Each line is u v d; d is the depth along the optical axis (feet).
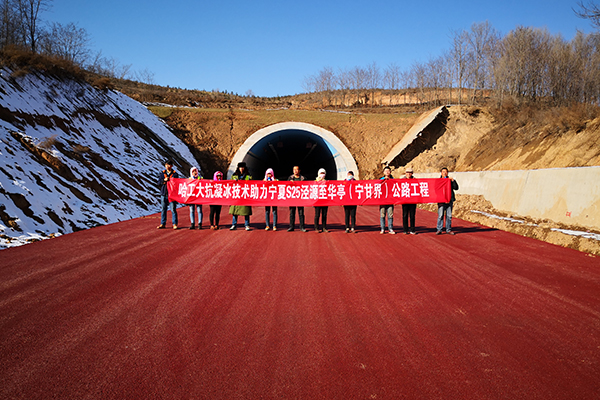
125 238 30.89
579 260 24.84
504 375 10.88
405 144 100.83
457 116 101.60
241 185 36.17
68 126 55.16
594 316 15.49
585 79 90.22
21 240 27.84
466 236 34.12
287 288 18.52
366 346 12.59
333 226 40.73
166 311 15.31
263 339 12.96
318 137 110.63
